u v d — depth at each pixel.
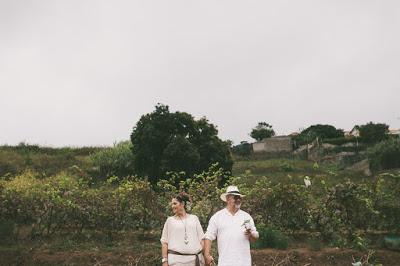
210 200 12.14
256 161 58.31
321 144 63.59
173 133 30.48
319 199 11.94
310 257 10.20
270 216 11.92
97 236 11.91
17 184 13.73
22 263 10.06
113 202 11.98
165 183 13.16
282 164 51.66
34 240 11.55
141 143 30.48
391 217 11.51
